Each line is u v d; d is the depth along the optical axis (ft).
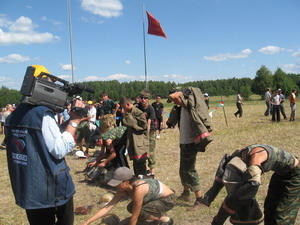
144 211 11.48
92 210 15.26
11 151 8.27
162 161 25.35
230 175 9.06
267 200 10.23
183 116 14.55
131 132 17.08
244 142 32.12
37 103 8.04
